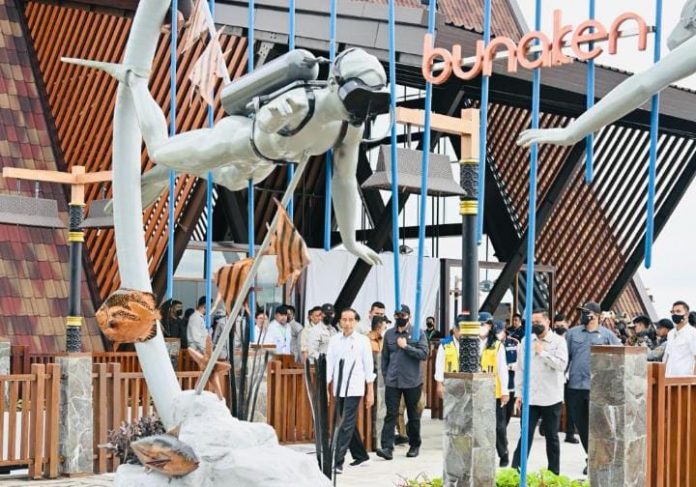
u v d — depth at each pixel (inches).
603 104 229.3
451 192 387.5
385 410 554.3
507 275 800.9
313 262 746.8
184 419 226.5
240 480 214.2
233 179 245.9
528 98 707.4
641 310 1045.2
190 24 257.8
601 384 328.5
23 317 690.8
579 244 879.7
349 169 227.0
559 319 543.2
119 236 253.0
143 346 247.6
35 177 466.0
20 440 467.8
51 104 743.1
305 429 545.0
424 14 544.7
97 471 472.1
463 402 339.0
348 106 206.4
